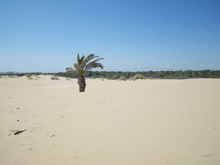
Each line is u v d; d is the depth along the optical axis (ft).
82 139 11.25
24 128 14.83
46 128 14.55
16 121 17.10
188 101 16.89
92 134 11.78
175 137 9.82
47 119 17.35
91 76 186.80
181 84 27.55
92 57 38.50
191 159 7.63
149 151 8.75
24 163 9.00
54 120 16.69
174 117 13.01
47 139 12.09
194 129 10.54
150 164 7.66
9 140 12.39
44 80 97.14
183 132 10.31
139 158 8.26
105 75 193.77
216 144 8.57
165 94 21.48
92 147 9.96
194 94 19.57
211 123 11.11
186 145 8.85
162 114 14.02
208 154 7.83
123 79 94.02
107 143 10.19
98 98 25.80
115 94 27.20
